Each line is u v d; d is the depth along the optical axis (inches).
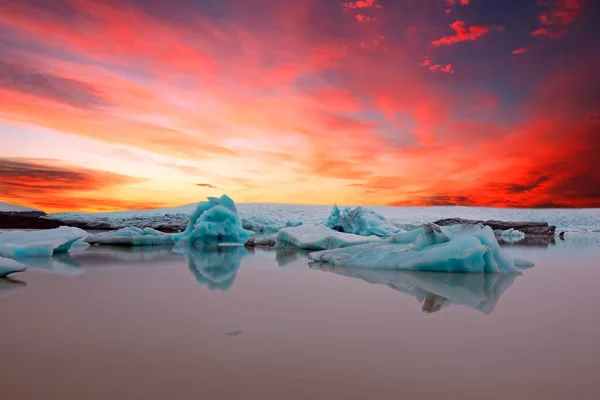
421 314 148.4
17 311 152.1
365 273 266.8
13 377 87.7
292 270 284.2
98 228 1212.5
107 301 171.2
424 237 298.8
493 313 150.7
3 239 394.9
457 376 89.1
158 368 93.3
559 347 110.0
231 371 91.7
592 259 379.6
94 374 89.5
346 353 104.4
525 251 492.1
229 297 181.2
